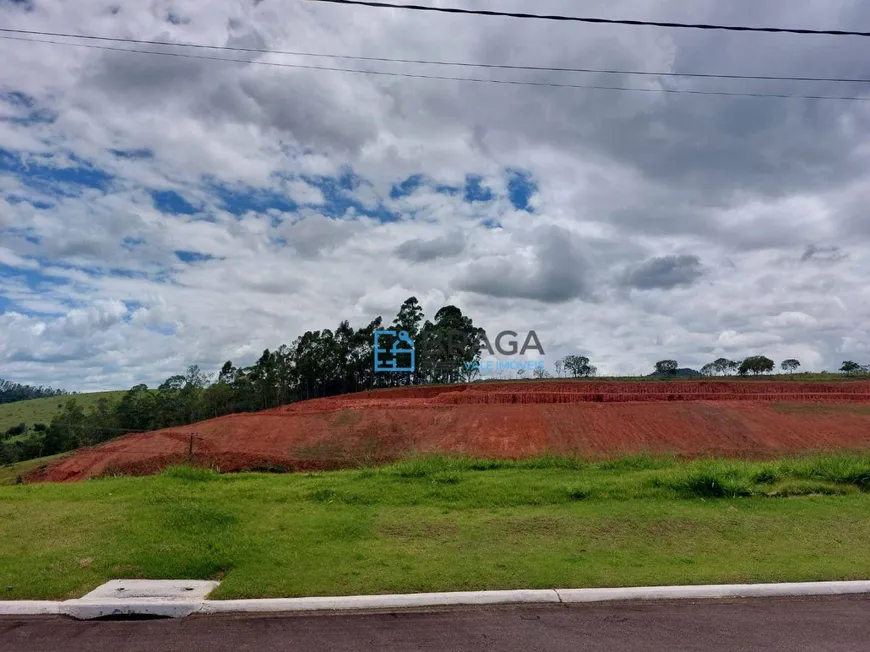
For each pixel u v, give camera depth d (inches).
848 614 240.8
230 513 371.6
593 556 304.2
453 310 3292.3
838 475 478.6
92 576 271.4
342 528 342.6
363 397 2233.0
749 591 260.5
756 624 229.8
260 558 293.9
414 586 260.5
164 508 381.7
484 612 240.5
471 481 470.6
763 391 1966.0
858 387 1979.6
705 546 323.0
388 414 1620.3
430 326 3228.3
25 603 239.5
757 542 330.0
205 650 205.0
